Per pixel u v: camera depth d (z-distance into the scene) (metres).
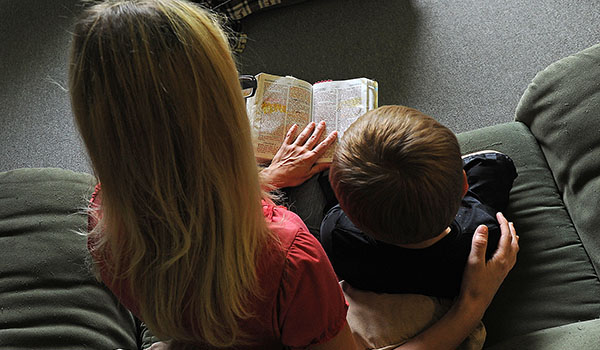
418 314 0.80
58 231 0.98
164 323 0.59
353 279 0.85
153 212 0.48
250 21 1.81
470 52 1.60
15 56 1.88
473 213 0.87
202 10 0.47
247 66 1.72
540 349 0.76
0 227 0.99
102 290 0.95
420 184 0.66
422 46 1.64
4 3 2.02
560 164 1.01
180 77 0.42
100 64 0.41
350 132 0.73
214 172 0.47
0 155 1.71
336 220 0.89
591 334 0.74
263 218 0.55
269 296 0.57
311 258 0.56
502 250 0.84
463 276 0.82
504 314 0.91
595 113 0.96
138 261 0.53
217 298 0.55
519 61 1.55
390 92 1.60
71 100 0.45
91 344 0.90
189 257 0.52
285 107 1.16
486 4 1.65
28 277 0.93
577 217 0.95
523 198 1.01
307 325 0.61
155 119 0.43
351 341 0.69
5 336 0.87
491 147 1.09
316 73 1.68
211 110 0.45
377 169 0.67
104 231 0.56
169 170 0.45
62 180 1.06
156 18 0.42
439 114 1.54
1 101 1.80
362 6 1.75
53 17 1.94
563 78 1.03
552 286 0.91
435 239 0.79
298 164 1.07
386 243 0.79
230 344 0.62
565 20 1.56
